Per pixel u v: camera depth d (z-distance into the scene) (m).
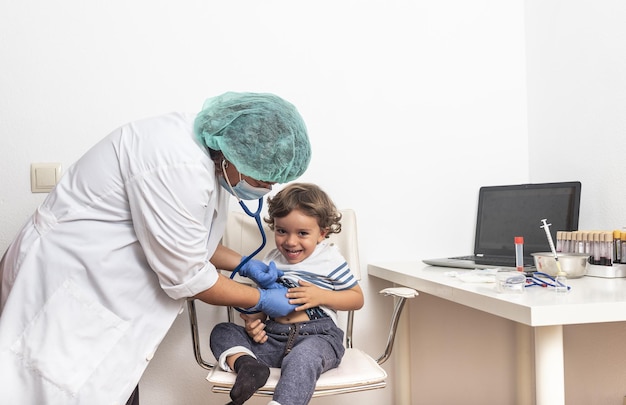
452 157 1.82
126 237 1.05
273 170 1.08
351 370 1.22
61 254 1.03
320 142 1.73
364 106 1.77
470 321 1.80
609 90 1.50
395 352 1.73
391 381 1.76
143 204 0.99
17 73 1.60
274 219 1.45
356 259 1.50
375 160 1.77
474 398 1.80
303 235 1.42
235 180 1.13
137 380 1.07
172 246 0.99
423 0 1.82
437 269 1.55
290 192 1.43
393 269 1.57
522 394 1.75
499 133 1.85
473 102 1.84
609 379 1.57
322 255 1.44
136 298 1.07
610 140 1.50
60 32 1.62
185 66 1.67
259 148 1.04
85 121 1.62
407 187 1.79
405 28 1.80
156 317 1.09
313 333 1.31
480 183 1.83
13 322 1.00
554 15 1.73
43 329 0.99
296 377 1.09
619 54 1.46
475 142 1.84
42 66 1.61
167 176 0.98
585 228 1.60
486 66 1.85
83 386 1.00
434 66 1.82
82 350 1.01
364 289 1.75
